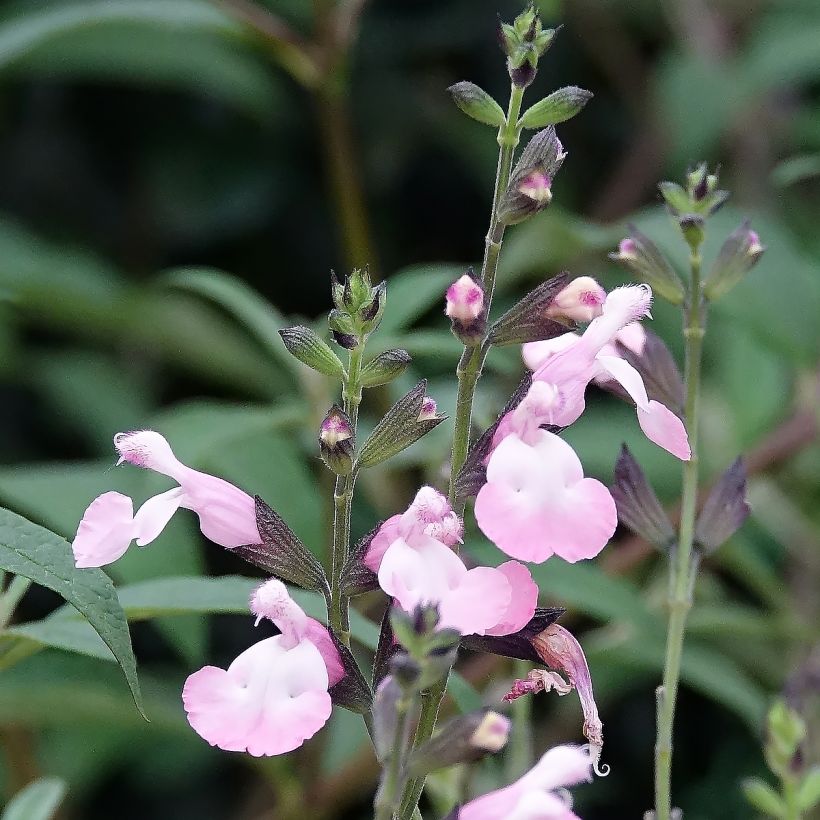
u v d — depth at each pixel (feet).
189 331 1.97
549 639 1.05
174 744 1.76
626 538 1.65
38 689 1.29
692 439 1.14
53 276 1.94
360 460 1.04
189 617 1.26
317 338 1.05
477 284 1.03
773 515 1.63
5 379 2.02
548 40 1.05
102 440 1.99
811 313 1.47
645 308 1.07
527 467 1.02
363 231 1.71
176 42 2.03
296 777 1.41
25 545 1.05
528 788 1.02
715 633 1.52
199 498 1.06
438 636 0.98
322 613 1.15
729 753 1.74
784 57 2.10
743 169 2.13
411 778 1.02
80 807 1.78
